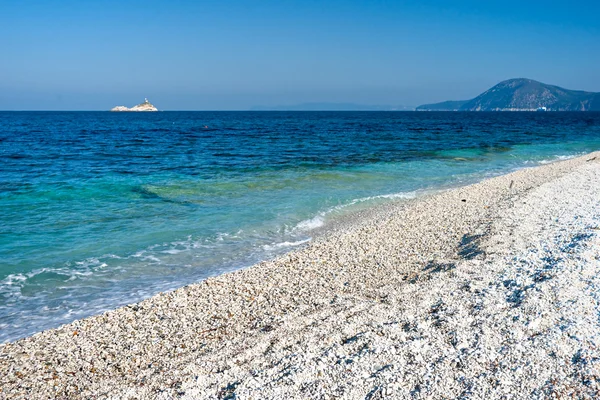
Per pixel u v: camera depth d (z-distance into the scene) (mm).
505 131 66250
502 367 5551
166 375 6297
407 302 7965
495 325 6648
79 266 10891
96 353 7129
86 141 46000
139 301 9148
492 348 6008
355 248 11945
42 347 7293
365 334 6734
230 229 14039
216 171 25266
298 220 15172
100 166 26844
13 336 7762
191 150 36875
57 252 11742
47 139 48219
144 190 19562
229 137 52531
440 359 5859
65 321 8312
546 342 5980
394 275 10000
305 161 29891
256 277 10062
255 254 11891
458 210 15734
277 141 46438
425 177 24453
